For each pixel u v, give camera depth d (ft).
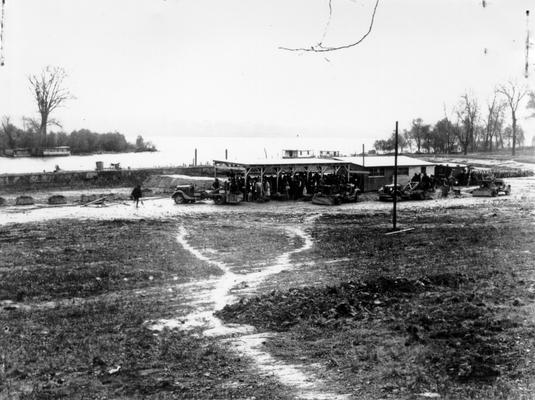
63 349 58.70
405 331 61.41
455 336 58.13
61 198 198.90
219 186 211.61
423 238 127.34
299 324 66.69
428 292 77.71
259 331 65.10
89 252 113.70
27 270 97.50
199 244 125.70
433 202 204.33
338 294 77.05
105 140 502.38
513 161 380.37
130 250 116.26
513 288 77.36
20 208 186.09
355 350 56.13
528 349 52.01
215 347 59.00
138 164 357.20
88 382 49.14
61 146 433.89
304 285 84.02
